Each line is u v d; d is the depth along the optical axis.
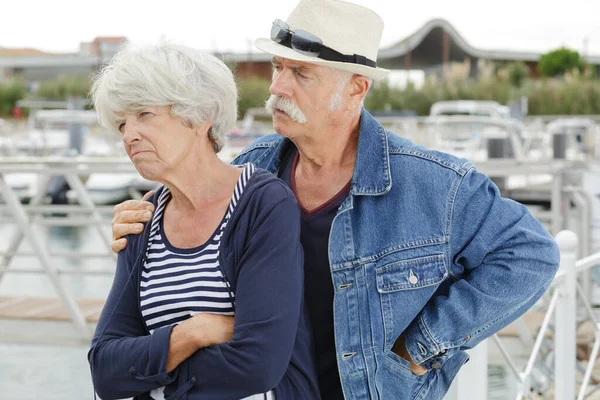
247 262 1.65
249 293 1.63
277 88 1.85
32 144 15.60
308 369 1.76
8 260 5.23
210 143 1.73
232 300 1.67
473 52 42.38
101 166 5.39
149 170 1.67
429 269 1.84
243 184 1.71
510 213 1.87
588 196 5.91
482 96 32.12
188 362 1.65
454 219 1.85
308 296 1.91
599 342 3.45
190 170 1.70
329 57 1.83
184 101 1.63
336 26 1.84
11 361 5.57
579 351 4.81
